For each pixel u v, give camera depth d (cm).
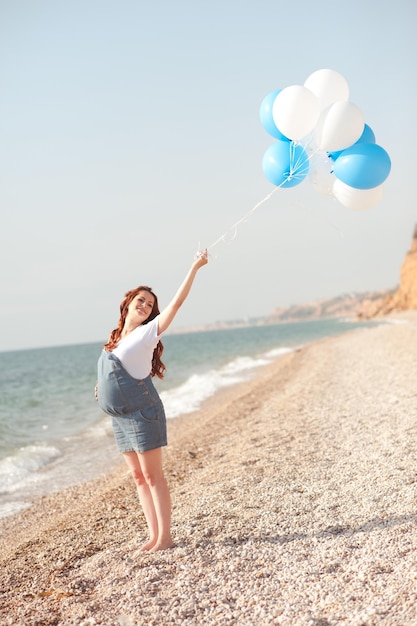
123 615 322
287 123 468
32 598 364
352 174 458
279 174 493
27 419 1439
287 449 696
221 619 309
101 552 429
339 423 816
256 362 2642
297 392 1230
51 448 994
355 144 467
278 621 301
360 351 2088
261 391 1412
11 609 349
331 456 635
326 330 7856
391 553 367
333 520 439
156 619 314
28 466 875
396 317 8031
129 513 542
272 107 497
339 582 337
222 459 709
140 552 407
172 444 874
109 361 391
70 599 351
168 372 2570
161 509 407
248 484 559
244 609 318
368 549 379
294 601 321
